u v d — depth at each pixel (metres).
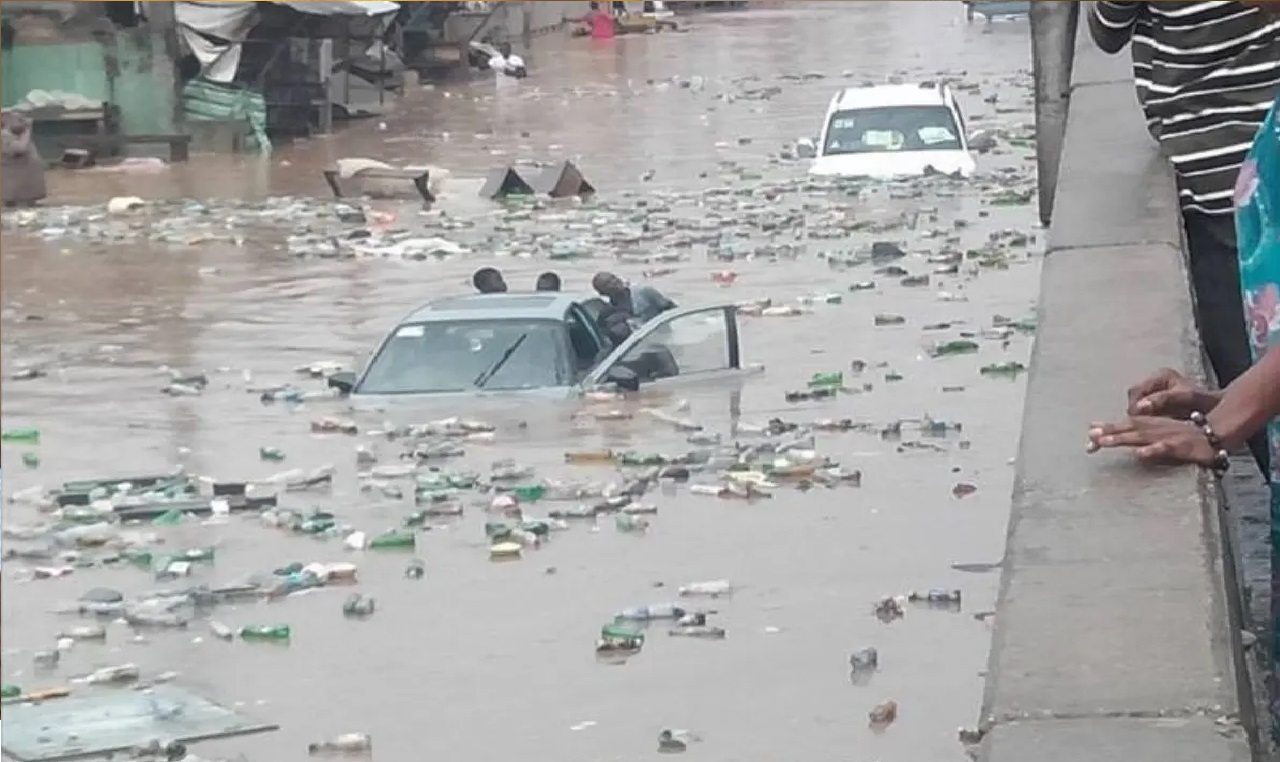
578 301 20.91
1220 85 7.50
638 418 18.41
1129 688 3.72
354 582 13.45
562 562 13.71
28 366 22.59
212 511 15.66
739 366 20.61
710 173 40.88
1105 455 4.90
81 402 20.55
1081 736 3.54
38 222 36.00
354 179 38.88
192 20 48.31
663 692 10.84
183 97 48.59
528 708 10.73
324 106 51.38
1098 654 3.86
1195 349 5.76
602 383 19.64
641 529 14.47
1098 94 10.03
